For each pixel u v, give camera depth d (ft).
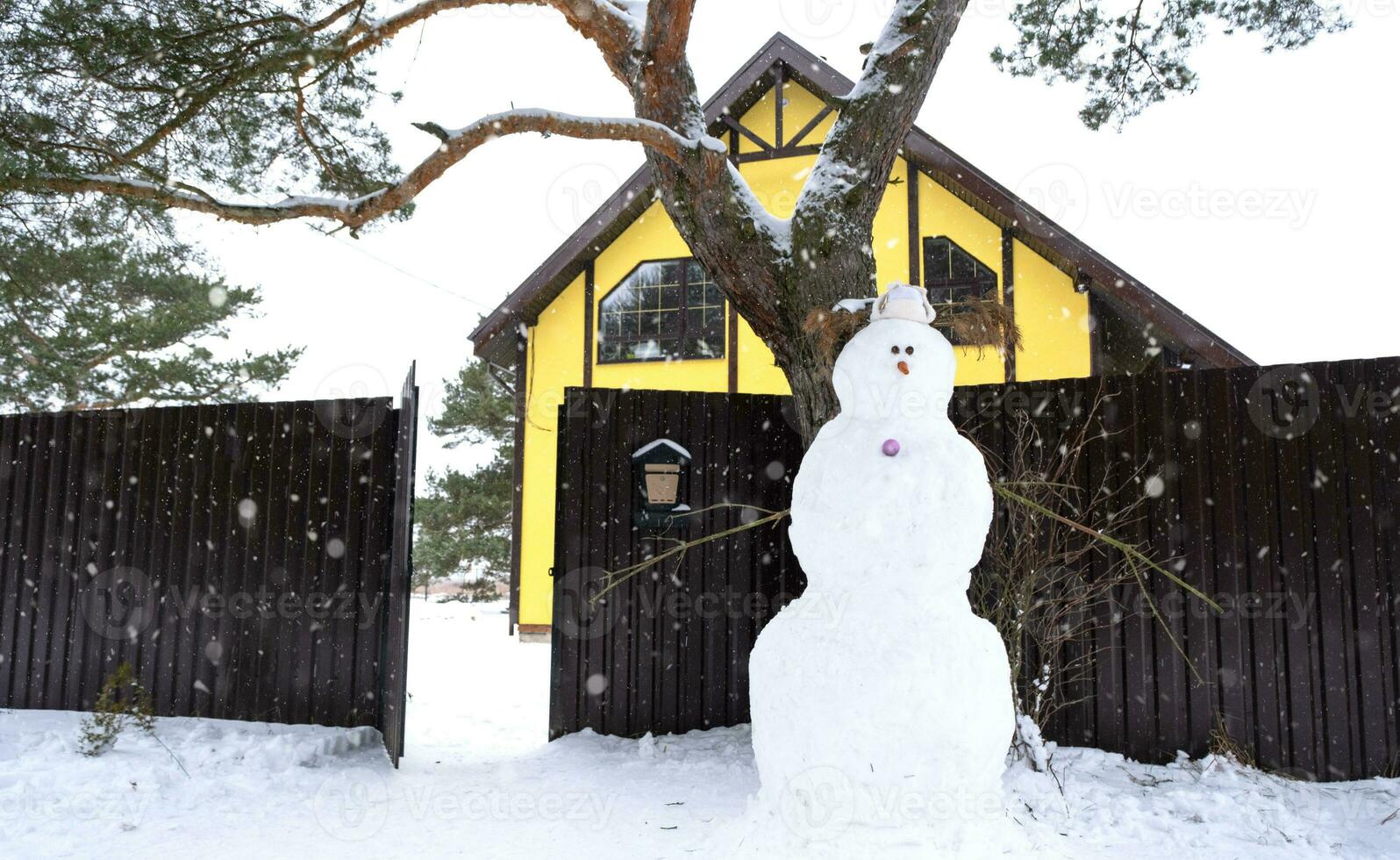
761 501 19.70
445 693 26.99
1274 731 15.56
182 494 20.30
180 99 18.88
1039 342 34.96
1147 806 13.87
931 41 17.34
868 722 9.63
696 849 12.01
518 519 39.32
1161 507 16.67
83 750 16.19
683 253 39.86
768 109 39.70
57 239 23.68
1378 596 15.24
